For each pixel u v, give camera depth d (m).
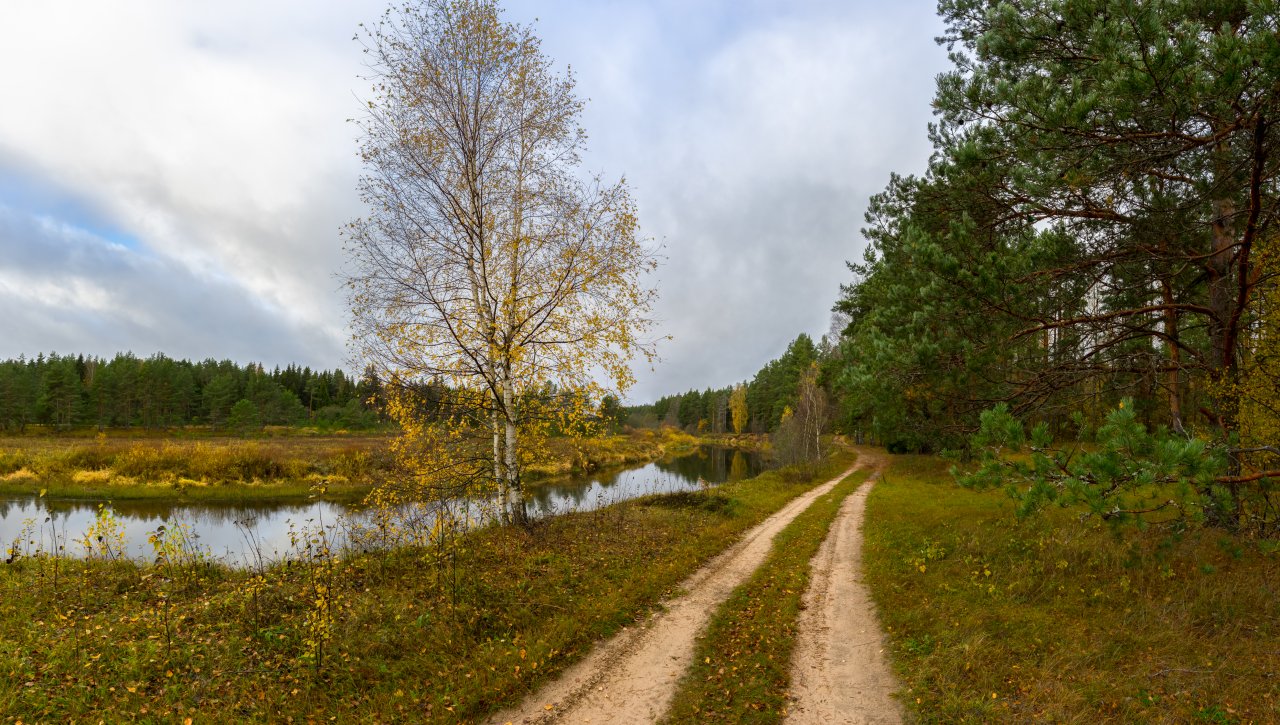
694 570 10.74
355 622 7.01
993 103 7.14
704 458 58.09
